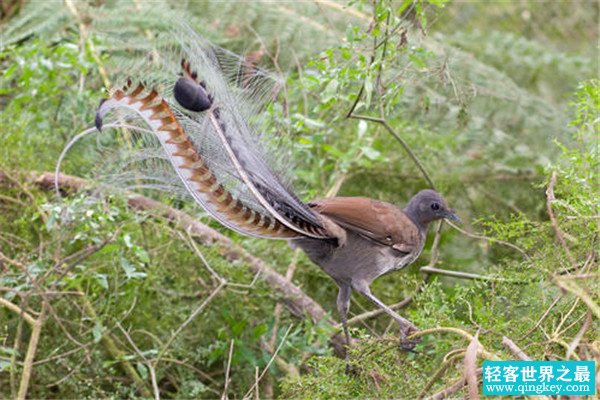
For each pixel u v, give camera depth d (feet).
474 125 45.96
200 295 37.04
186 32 29.71
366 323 37.50
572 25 61.21
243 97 27.84
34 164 37.70
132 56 41.19
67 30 44.78
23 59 38.96
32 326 32.86
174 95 25.14
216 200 25.38
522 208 45.50
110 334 34.94
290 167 28.76
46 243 34.55
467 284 36.96
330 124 38.58
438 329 26.37
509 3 59.47
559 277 24.16
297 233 28.43
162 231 36.70
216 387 36.11
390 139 43.47
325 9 46.16
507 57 52.80
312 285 39.86
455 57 43.93
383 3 32.78
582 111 30.86
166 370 35.96
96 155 35.91
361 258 33.24
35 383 34.50
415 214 36.58
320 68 33.81
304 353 34.81
